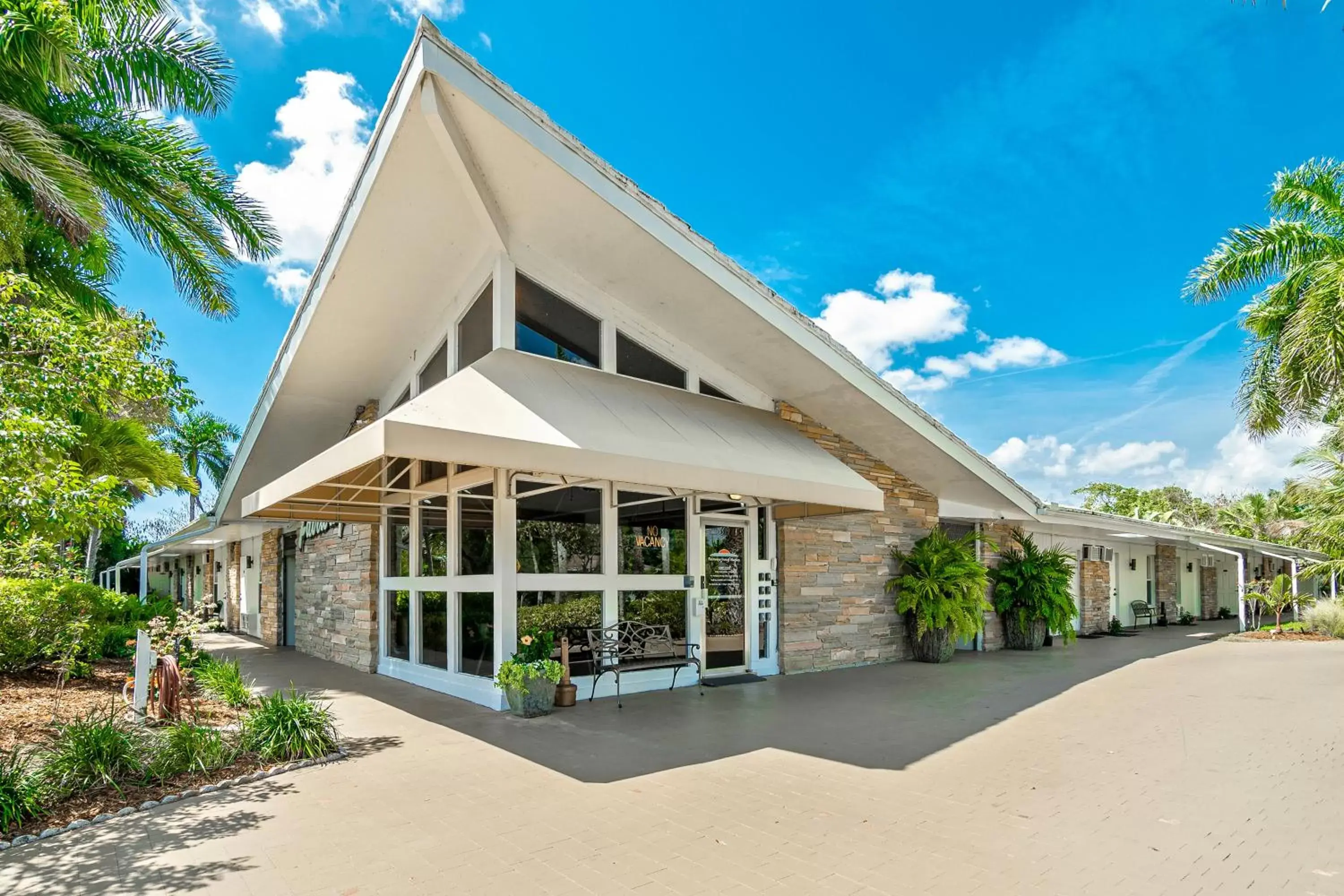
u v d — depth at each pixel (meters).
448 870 5.09
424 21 8.12
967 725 9.54
